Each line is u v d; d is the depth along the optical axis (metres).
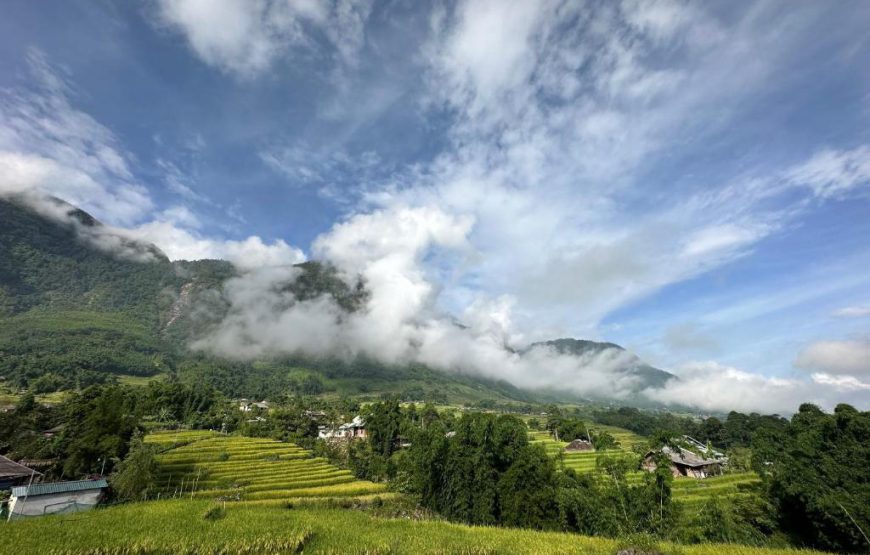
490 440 50.97
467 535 27.03
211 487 61.25
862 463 31.94
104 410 64.88
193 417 127.69
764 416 122.94
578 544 24.47
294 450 89.31
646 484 40.09
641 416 196.12
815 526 31.67
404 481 66.38
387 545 23.67
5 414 77.62
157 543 22.45
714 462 73.44
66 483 42.94
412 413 152.50
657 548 22.08
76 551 20.88
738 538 34.91
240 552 22.00
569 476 49.09
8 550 20.66
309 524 27.12
